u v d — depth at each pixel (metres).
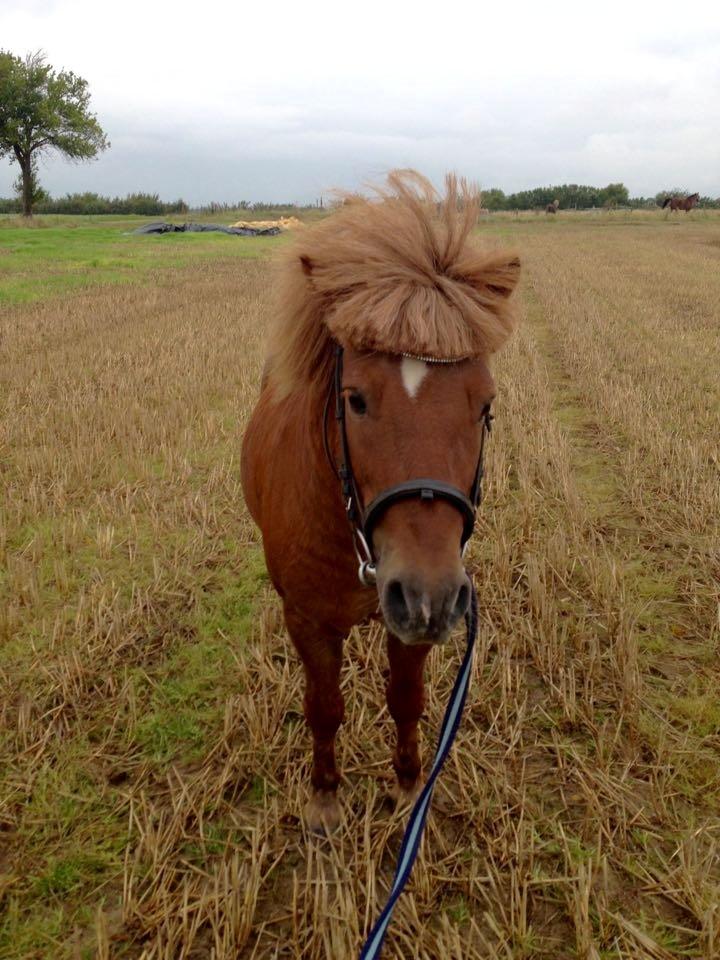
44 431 7.25
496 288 2.12
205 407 8.19
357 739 3.41
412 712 2.88
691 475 6.38
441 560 1.89
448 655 4.04
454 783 3.19
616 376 9.59
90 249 27.61
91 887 2.74
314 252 2.19
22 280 18.12
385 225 2.10
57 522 5.54
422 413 1.96
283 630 4.25
